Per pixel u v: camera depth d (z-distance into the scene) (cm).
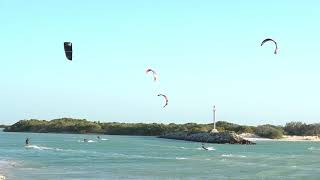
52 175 6150
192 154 11731
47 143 17012
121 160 9169
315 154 13488
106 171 6838
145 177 6197
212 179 6181
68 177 5966
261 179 6397
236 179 6281
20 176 5950
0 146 13950
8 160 8362
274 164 9075
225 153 12631
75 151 12038
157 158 9938
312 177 6762
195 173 6869
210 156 10994
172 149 14188
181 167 7825
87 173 6494
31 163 7862
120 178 6006
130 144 17725
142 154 11375
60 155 10269
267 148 17412
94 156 10206
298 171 7638
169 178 6166
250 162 9394
